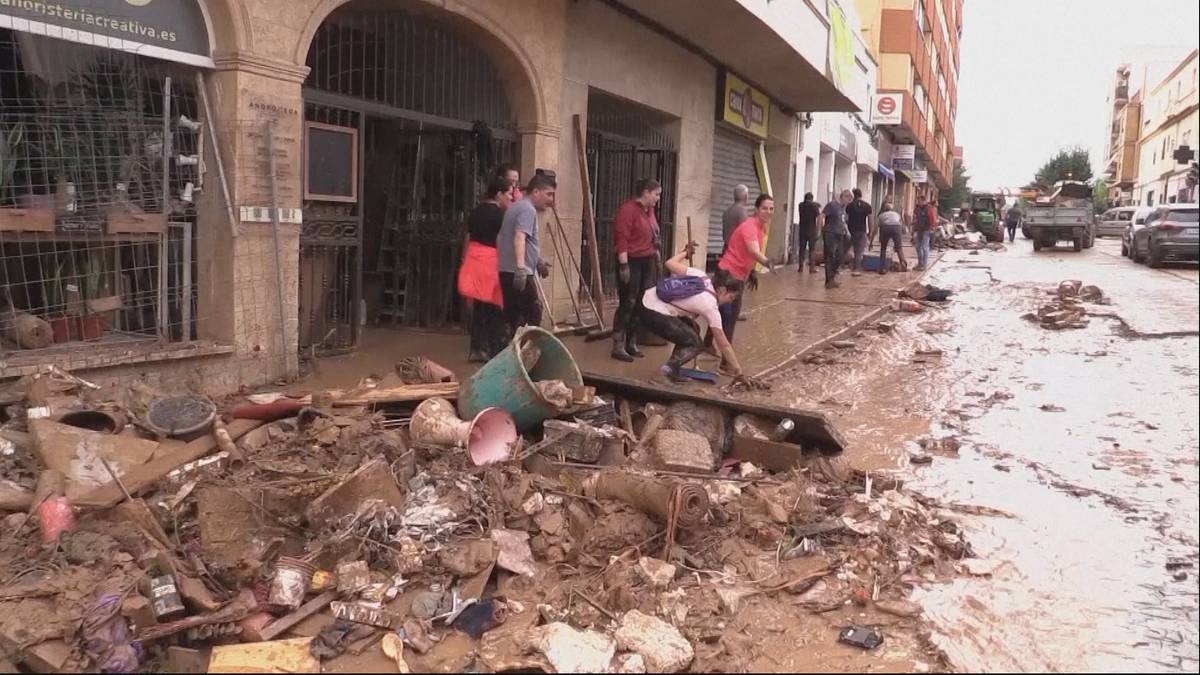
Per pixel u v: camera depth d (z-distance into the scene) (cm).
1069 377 914
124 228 627
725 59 1544
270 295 695
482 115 1003
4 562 412
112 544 419
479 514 461
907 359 1009
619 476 475
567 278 1041
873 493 538
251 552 413
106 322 647
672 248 1443
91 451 478
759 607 403
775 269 2078
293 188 704
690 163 1488
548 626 369
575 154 1112
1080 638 376
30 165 592
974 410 774
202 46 650
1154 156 6144
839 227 1672
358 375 738
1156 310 1372
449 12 862
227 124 657
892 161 4484
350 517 434
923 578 434
